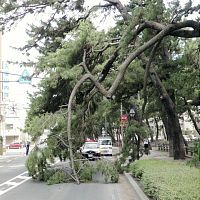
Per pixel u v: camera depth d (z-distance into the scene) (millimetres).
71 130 22875
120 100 29688
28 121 24328
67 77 22203
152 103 37906
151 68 26891
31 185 20422
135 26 19734
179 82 25328
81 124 23844
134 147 24406
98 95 26078
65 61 23172
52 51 27047
